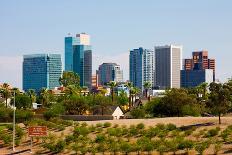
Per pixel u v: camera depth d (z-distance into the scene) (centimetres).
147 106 12475
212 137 7050
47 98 19412
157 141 7069
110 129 8200
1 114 11888
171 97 11181
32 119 10900
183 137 7212
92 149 7125
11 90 16862
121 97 17988
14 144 8069
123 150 6912
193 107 11106
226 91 7788
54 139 8125
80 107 13488
